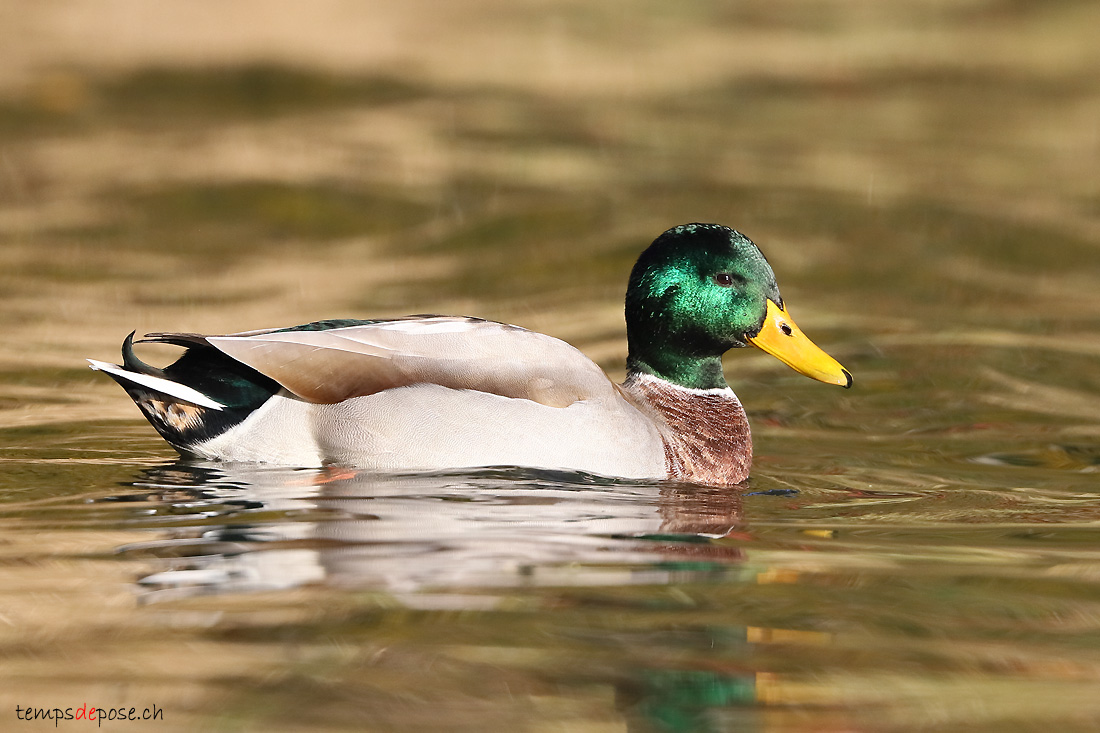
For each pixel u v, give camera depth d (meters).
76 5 36.19
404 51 33.81
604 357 15.97
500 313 18.00
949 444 12.98
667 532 9.41
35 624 7.23
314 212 22.75
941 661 7.05
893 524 9.96
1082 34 36.69
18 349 15.53
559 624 7.39
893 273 20.30
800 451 12.73
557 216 22.69
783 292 19.42
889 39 36.28
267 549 8.59
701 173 25.28
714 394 12.04
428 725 6.16
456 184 24.27
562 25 37.09
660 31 37.03
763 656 7.05
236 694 6.43
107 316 17.25
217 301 18.17
